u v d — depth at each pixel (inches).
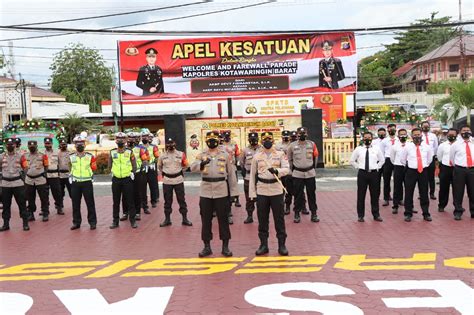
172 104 1173.1
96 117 1289.4
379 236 386.0
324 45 1130.7
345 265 308.0
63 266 330.6
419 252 334.6
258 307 241.9
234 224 453.1
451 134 468.1
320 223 442.6
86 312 244.4
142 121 1253.7
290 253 342.0
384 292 257.4
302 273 293.7
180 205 458.0
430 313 228.7
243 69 1150.3
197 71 1159.0
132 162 454.6
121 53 1170.0
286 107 1149.1
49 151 533.0
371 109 1486.2
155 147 569.9
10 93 1589.6
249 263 320.2
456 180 443.5
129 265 326.6
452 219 444.8
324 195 607.5
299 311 234.8
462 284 266.2
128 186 451.5
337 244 364.2
